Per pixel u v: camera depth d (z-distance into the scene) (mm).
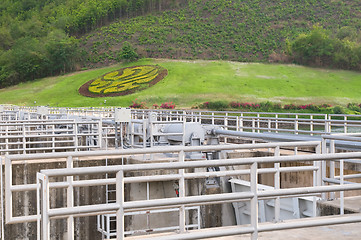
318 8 195750
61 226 11945
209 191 13180
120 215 4852
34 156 6258
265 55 153125
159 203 4969
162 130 15555
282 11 195375
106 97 107125
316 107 85375
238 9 199875
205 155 15508
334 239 6262
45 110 24656
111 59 152875
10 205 6422
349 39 145875
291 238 6312
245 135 14109
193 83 112688
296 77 124438
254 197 5289
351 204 8047
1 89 140500
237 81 115562
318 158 5574
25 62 149500
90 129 19938
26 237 12055
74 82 128875
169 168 5008
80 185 6152
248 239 6250
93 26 198875
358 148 9906
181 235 5004
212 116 22234
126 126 15617
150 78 119125
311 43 141375
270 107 87312
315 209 8438
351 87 116375
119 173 4867
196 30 180625
